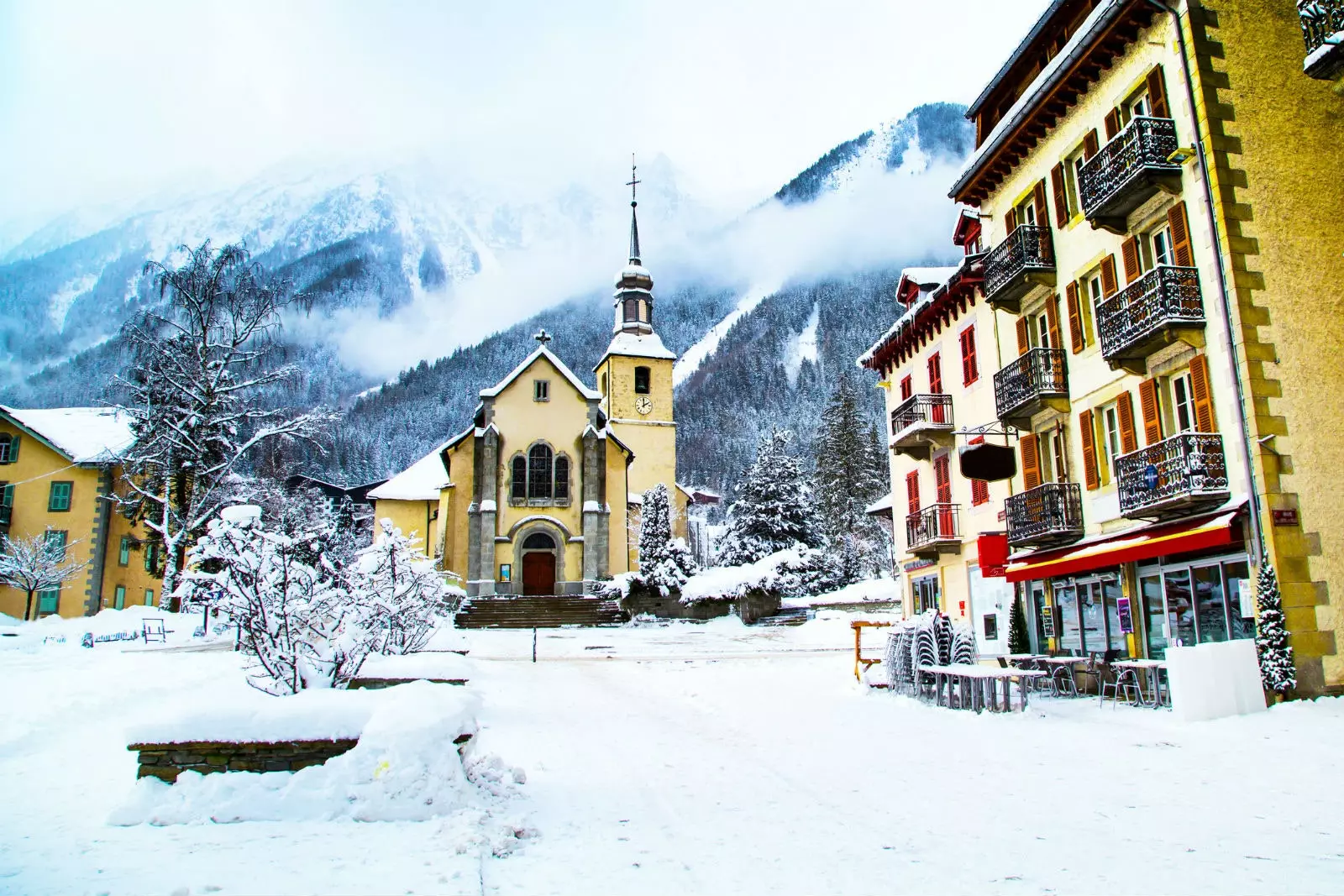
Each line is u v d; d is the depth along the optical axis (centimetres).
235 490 4797
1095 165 1908
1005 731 1310
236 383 4647
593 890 609
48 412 5456
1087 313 2050
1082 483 2062
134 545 5041
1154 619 1797
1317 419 1554
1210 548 1634
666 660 2767
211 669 2094
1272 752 1089
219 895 572
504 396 5172
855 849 717
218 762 837
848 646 3328
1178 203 1708
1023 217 2344
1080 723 1371
